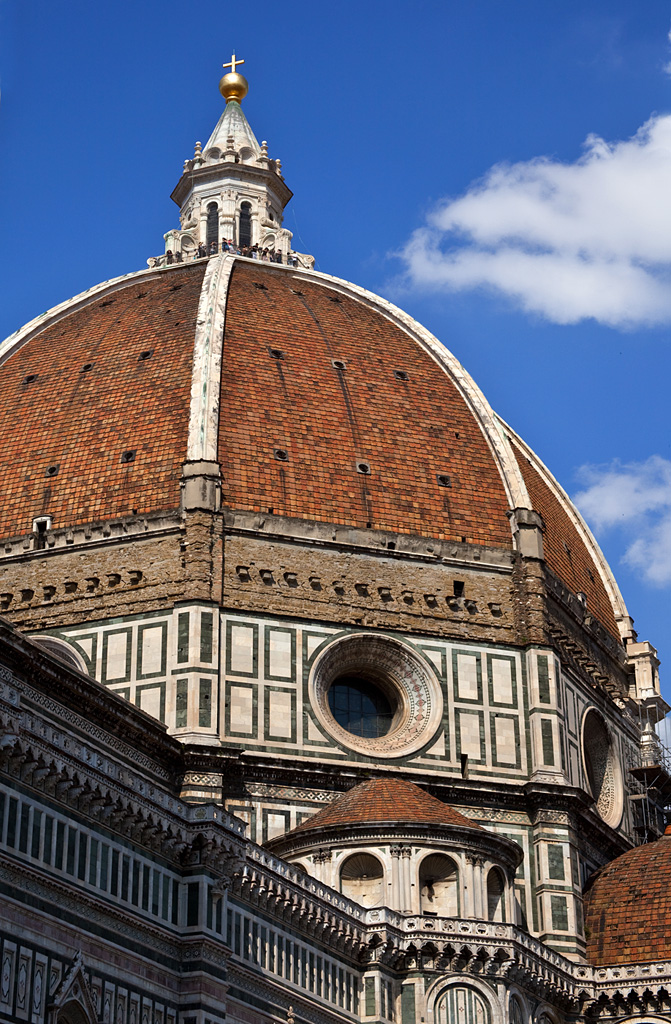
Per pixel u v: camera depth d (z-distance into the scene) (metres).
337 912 91.81
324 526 112.94
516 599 116.69
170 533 109.88
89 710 92.44
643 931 107.31
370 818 98.62
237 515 110.88
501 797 109.88
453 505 117.88
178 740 102.12
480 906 98.88
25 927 70.75
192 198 152.75
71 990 72.62
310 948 89.94
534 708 113.56
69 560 111.25
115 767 78.69
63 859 73.94
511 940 97.12
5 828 70.44
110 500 112.44
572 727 116.75
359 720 112.69
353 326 128.12
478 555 116.69
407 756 109.19
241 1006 83.56
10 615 111.19
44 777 73.25
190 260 146.12
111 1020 75.31
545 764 111.94
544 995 101.25
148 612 108.12
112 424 116.00
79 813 75.56
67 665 89.25
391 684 112.88
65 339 126.50
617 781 122.75
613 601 133.50
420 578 114.56
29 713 74.94
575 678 119.31
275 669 108.19
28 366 124.44
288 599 110.38
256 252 147.38
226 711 105.81
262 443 114.44
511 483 120.19
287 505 112.75
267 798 104.31
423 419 121.44
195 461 111.25
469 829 99.56
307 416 117.38
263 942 86.31
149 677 106.19
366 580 113.00
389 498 116.19
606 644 127.62
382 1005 93.12
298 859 99.06
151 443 114.00
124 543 110.62
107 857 77.06
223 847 83.12
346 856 98.25
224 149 153.62
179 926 81.44
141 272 136.75
